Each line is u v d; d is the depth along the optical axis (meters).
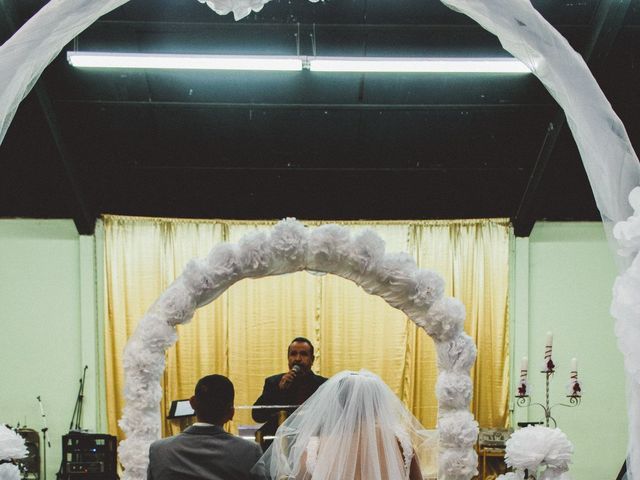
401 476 3.11
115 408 7.83
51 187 7.78
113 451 6.89
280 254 4.28
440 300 4.32
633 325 1.75
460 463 4.14
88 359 7.92
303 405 3.28
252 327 8.02
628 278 1.77
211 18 6.24
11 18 5.69
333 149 7.57
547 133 7.18
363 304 8.09
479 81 6.93
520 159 7.64
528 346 8.19
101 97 6.96
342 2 6.16
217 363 7.98
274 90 7.03
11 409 7.86
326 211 8.02
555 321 8.24
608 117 2.06
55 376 7.93
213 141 7.47
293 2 6.15
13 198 7.84
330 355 8.04
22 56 2.19
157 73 6.85
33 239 8.01
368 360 8.04
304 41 6.46
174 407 5.79
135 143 7.43
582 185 7.96
